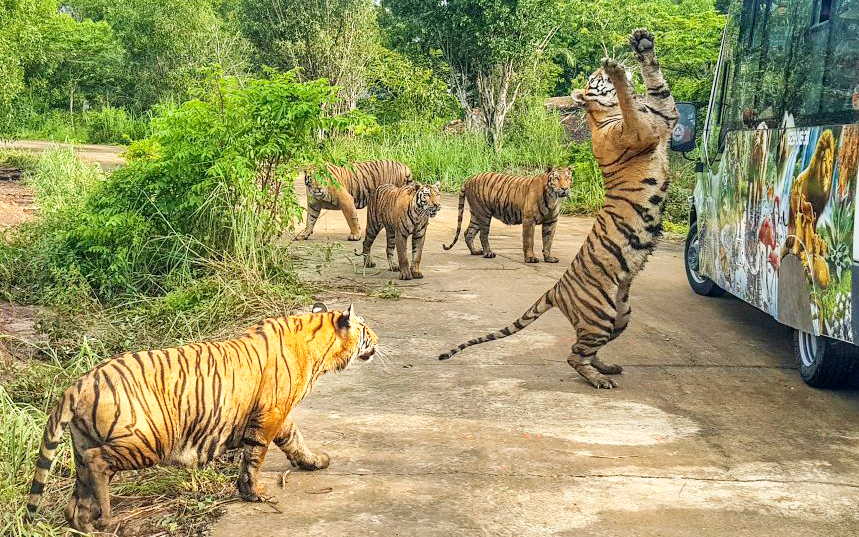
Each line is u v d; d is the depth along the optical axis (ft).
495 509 14.56
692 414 19.66
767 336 26.81
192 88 36.06
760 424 19.03
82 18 195.42
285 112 33.55
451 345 25.55
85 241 32.65
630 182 20.94
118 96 155.43
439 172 75.10
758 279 23.82
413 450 17.26
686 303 31.42
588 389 21.49
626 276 21.20
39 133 139.23
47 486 15.01
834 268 18.66
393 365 23.49
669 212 54.19
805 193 20.34
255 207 35.45
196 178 33.73
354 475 15.97
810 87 20.51
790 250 21.24
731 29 28.22
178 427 13.01
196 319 26.30
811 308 19.95
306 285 32.32
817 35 20.30
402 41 88.94
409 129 85.35
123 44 148.15
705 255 30.09
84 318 27.25
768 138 23.15
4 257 33.68
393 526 13.85
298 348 14.42
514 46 81.61
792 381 22.26
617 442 17.83
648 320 28.76
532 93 88.94
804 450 17.51
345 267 37.70
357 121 35.06
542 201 37.91
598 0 87.66
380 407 20.03
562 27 91.86
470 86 91.25
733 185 26.37
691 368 23.35
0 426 16.01
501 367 23.41
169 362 13.03
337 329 14.93
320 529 13.74
